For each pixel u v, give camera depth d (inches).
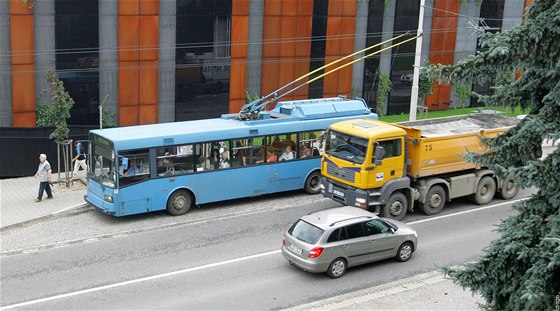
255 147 795.4
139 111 1104.8
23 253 623.8
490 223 761.0
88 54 1039.0
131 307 509.7
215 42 1158.3
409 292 552.4
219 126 779.4
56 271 578.6
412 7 1386.6
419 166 742.5
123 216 746.2
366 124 748.0
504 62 381.7
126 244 653.9
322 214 603.5
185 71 1139.3
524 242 370.0
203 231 700.7
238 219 746.8
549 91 386.9
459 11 1457.9
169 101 1133.1
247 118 810.8
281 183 823.7
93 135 730.8
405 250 625.6
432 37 1440.7
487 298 388.2
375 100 1398.9
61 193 828.0
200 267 597.6
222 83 1183.6
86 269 585.0
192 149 748.0
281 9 1216.2
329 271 574.9
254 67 1216.2
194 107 1163.3
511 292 374.6
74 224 714.8
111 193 701.9
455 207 826.2
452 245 677.9
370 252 596.7
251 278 575.2
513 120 863.7
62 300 518.9
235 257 625.9
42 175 782.5
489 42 375.9
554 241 327.9
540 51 377.4
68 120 1048.2
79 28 1023.0
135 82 1089.4
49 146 922.1
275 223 735.7
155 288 547.5
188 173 746.8
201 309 509.0
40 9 985.5
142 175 715.4
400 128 731.4
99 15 1034.1
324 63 1296.8
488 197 842.2
